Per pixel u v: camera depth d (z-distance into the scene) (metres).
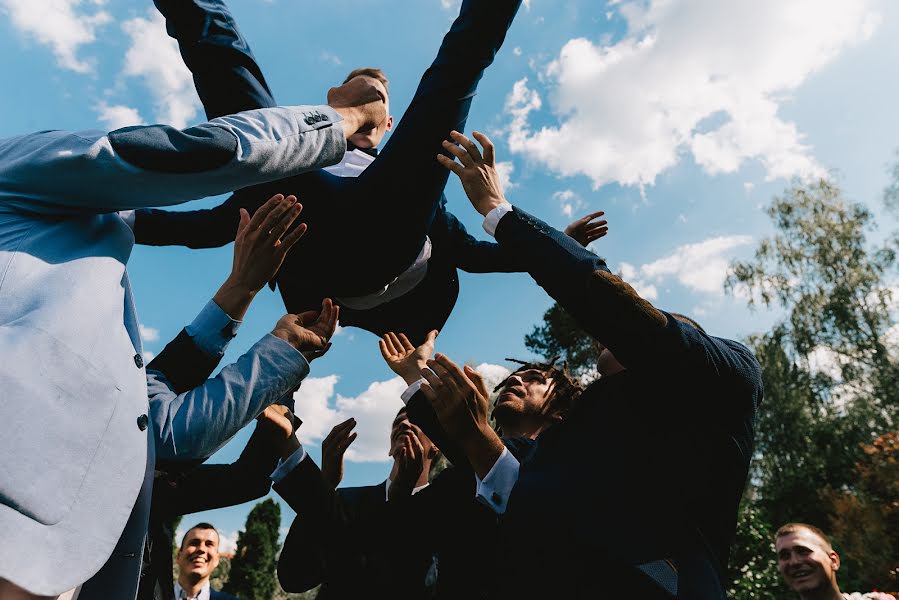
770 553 12.49
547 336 21.23
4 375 0.87
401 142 1.65
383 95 1.63
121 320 1.10
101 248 1.12
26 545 0.85
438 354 1.64
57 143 1.03
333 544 2.22
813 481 17.69
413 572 2.22
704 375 1.27
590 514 1.23
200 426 1.24
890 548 12.25
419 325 2.21
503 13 1.66
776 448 18.92
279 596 18.00
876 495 13.80
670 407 1.33
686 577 1.15
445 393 1.61
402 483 2.47
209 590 4.08
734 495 1.31
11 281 0.98
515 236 1.46
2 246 1.00
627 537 1.19
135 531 1.13
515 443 2.02
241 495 2.13
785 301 20.39
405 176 1.67
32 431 0.88
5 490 0.83
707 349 1.29
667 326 1.26
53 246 1.04
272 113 1.26
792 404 18.94
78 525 0.92
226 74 1.64
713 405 1.30
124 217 1.88
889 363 18.66
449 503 2.12
